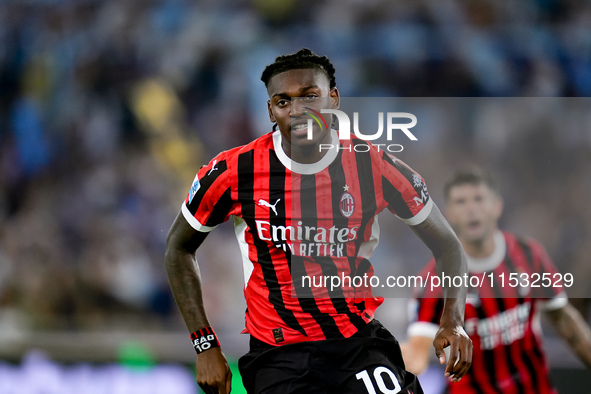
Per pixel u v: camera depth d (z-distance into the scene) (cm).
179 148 3272
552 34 3375
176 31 3500
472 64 3262
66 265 2750
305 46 3428
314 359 958
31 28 3600
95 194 3070
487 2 3419
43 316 2586
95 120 3309
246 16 3544
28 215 3025
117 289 2702
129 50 3456
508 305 1374
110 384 1756
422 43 3322
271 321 976
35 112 3400
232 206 994
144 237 2950
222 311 2617
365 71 3250
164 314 2709
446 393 1572
